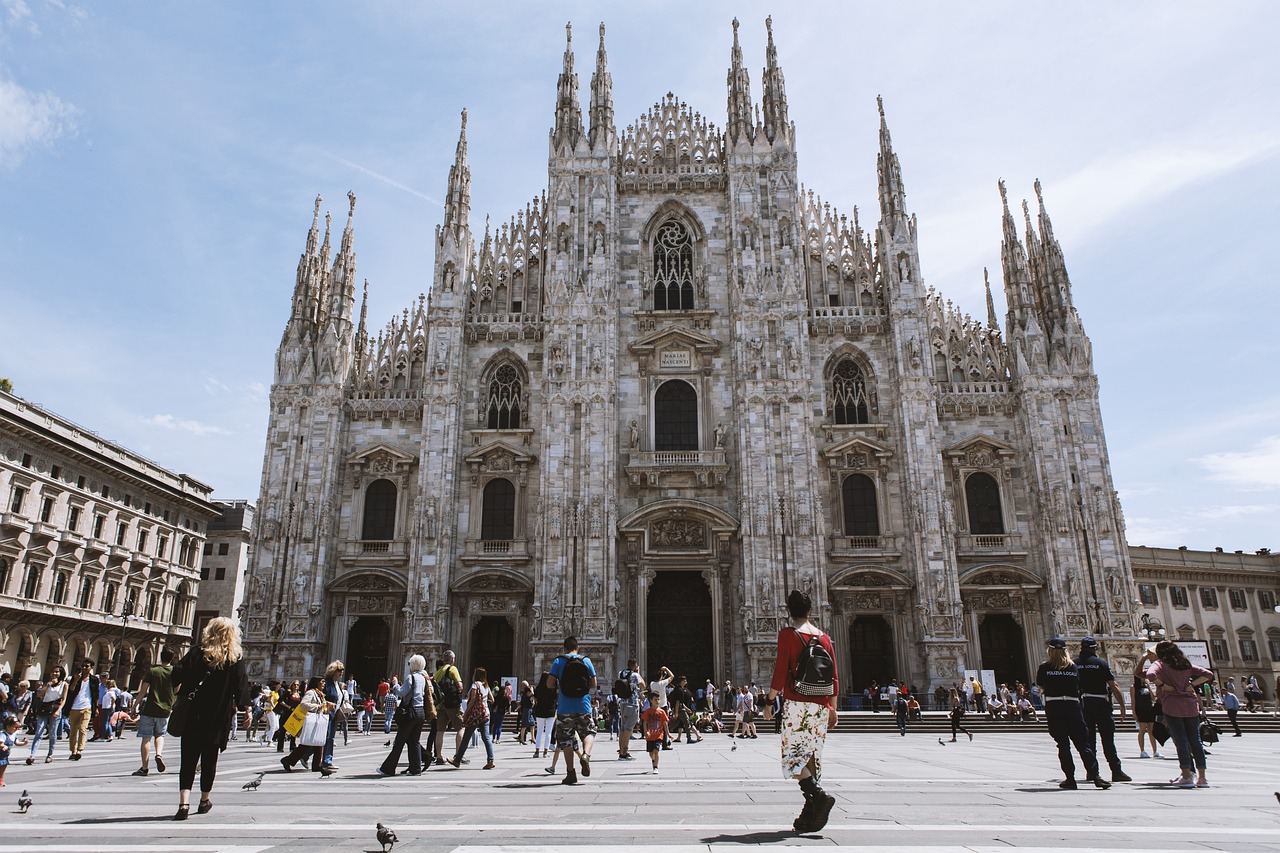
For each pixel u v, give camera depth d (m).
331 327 60.03
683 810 12.77
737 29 65.56
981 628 55.03
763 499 54.66
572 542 54.25
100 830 10.64
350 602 55.75
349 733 44.94
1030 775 19.44
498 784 16.89
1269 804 13.38
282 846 9.45
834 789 15.99
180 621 86.06
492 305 62.09
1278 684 47.91
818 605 52.69
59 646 68.38
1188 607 85.50
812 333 59.75
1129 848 9.25
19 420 63.97
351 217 63.47
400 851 9.17
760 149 62.06
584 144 62.97
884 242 60.47
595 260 60.00
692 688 54.59
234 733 40.00
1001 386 58.66
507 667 55.41
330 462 57.19
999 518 56.34
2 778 16.92
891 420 57.84
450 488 56.38
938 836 10.14
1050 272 59.88
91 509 72.75
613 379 57.97
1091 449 55.69
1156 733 24.95
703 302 61.19
